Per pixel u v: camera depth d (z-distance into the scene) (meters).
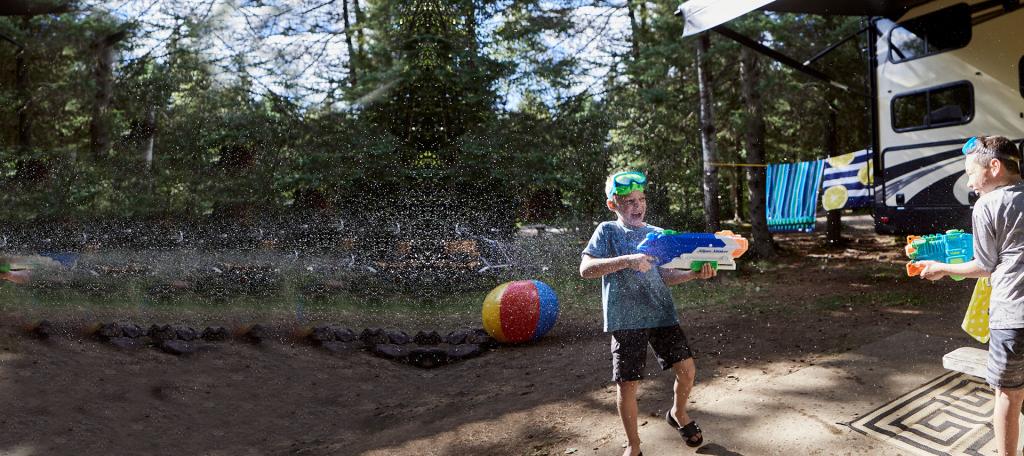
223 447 4.05
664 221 13.97
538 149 10.77
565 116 11.89
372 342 6.64
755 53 11.95
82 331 6.44
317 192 10.24
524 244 10.98
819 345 5.21
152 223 10.98
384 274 9.66
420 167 10.03
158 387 5.02
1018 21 7.45
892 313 6.25
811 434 3.43
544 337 6.77
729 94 14.59
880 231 9.32
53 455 3.70
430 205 10.23
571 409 4.31
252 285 8.83
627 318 3.14
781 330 5.93
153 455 3.85
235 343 6.41
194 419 4.47
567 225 11.69
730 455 3.29
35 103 12.61
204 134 11.12
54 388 4.77
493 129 10.38
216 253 10.08
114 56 11.93
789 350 5.16
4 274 8.45
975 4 7.88
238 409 4.73
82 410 4.40
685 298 8.40
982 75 7.83
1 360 5.29
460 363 6.08
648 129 13.98
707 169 11.45
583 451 3.57
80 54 12.11
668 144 14.43
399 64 9.98
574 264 10.53
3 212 10.96
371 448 4.02
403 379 5.62
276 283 8.97
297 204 10.34
